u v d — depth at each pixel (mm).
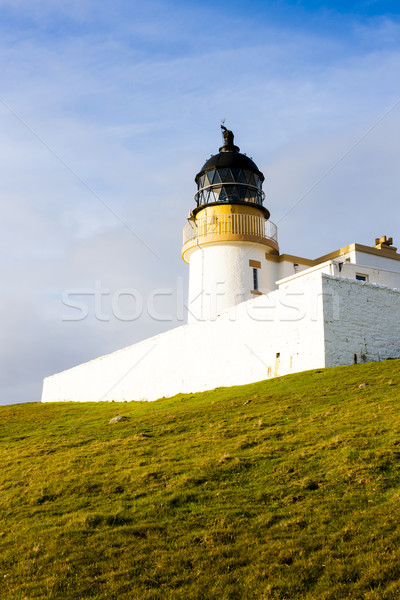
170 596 9359
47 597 9617
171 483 13883
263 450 15273
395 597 8664
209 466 14602
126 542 11180
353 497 11711
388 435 14523
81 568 10430
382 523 10516
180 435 19094
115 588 9703
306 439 15578
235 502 12391
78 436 22734
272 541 10570
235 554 10359
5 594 9859
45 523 12695
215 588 9430
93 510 13031
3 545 11844
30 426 29656
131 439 19750
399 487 11836
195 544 10852
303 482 12734
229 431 18047
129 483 14438
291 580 9398
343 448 14172
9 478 17266
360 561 9570
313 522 11008
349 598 8820
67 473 16484
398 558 9484
